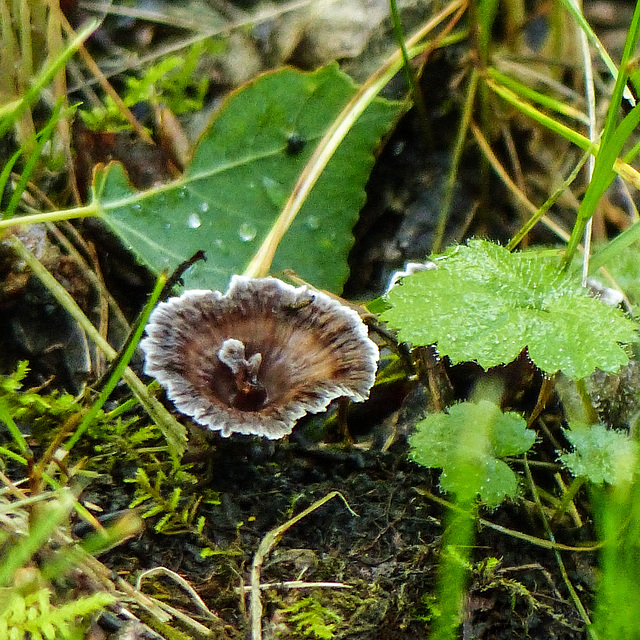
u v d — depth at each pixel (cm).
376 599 16
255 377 18
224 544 17
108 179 20
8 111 20
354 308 20
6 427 18
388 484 18
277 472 18
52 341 20
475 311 17
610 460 17
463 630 16
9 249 19
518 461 19
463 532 17
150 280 21
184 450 18
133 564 17
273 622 16
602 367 17
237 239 21
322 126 21
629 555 16
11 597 15
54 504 16
